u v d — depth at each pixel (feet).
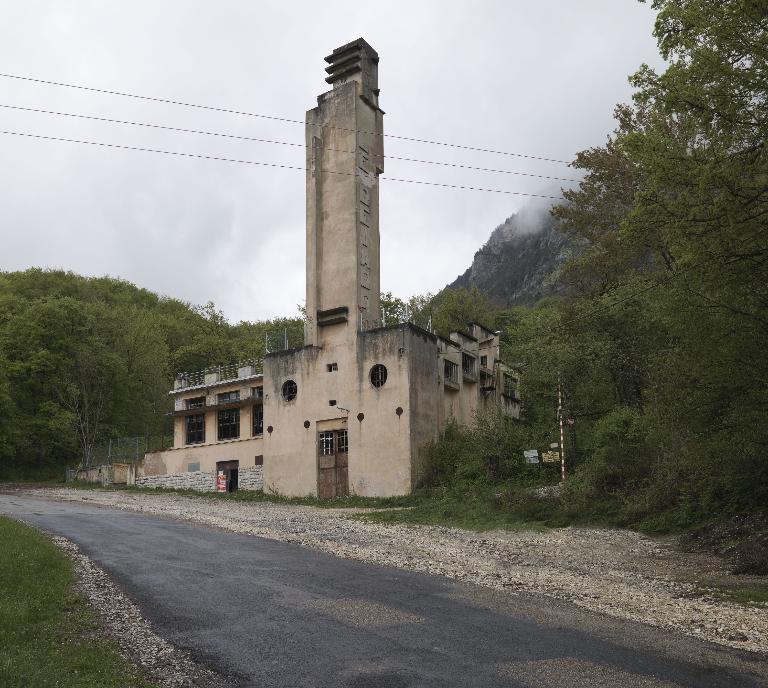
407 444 116.57
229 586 44.70
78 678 25.70
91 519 83.46
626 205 119.44
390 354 121.29
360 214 131.44
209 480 148.56
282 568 51.78
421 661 29.76
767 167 47.80
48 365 188.34
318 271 132.05
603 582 50.80
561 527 81.71
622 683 27.25
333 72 140.97
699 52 47.21
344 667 29.01
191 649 31.35
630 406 112.37
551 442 114.32
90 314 218.18
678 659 30.63
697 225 49.37
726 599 44.65
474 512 91.30
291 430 130.82
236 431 148.97
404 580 48.21
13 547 50.83
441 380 129.70
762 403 56.39
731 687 27.14
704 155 49.93
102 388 201.46
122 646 31.24
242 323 278.87
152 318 263.49
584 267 120.06
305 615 37.45
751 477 69.41
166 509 103.19
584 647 32.12
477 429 118.32
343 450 124.06
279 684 27.04
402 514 96.17
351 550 62.69
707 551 64.44
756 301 53.01
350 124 133.90
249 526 80.18
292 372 132.67
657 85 49.98
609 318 113.60
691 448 67.62
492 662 29.68
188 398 160.86
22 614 33.55
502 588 46.60
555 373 115.75
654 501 80.48
